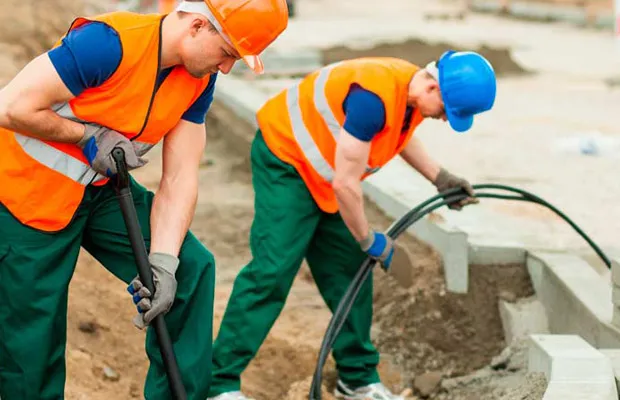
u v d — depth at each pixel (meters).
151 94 3.44
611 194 7.88
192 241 3.80
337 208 4.81
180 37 3.39
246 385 5.31
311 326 6.09
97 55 3.29
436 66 4.44
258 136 4.86
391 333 5.96
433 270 6.06
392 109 4.35
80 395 4.61
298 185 4.72
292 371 5.54
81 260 6.10
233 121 10.20
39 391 3.68
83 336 5.23
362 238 4.61
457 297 5.95
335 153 4.53
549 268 5.75
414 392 5.48
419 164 5.07
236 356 4.74
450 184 5.08
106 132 3.45
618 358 4.33
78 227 3.68
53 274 3.64
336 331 4.64
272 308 4.75
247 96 10.56
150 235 3.75
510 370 5.51
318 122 4.61
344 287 5.02
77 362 4.90
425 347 5.86
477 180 8.30
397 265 5.06
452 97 4.35
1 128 3.51
